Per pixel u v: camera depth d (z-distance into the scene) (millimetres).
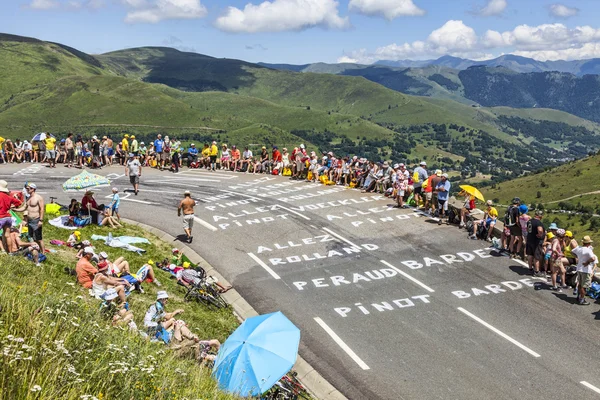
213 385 9734
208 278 18438
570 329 15461
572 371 13344
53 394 5574
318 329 15703
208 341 12586
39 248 15453
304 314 16688
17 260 13359
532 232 19078
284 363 10812
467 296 17766
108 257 18625
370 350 14500
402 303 17344
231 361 10789
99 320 9234
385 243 23000
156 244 22344
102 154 40719
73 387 5824
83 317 8656
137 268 18703
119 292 13055
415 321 16109
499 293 17938
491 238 23141
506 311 16656
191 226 22984
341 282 19078
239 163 41000
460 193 24953
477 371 13391
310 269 20312
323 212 27719
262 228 25094
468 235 23875
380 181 31609
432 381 13016
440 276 19438
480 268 20109
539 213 19016
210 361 11938
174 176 37469
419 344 14766
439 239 23359
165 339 12156
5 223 14391
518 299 17469
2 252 14000
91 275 14008
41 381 5586
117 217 24312
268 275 19781
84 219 22391
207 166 41531
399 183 28328
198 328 14797
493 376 13164
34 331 6773
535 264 19344
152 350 9609
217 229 24844
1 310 7273
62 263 15867
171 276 19000
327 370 13555
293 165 36719
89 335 7621
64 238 20078
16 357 5414
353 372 13461
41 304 8117
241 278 19547
